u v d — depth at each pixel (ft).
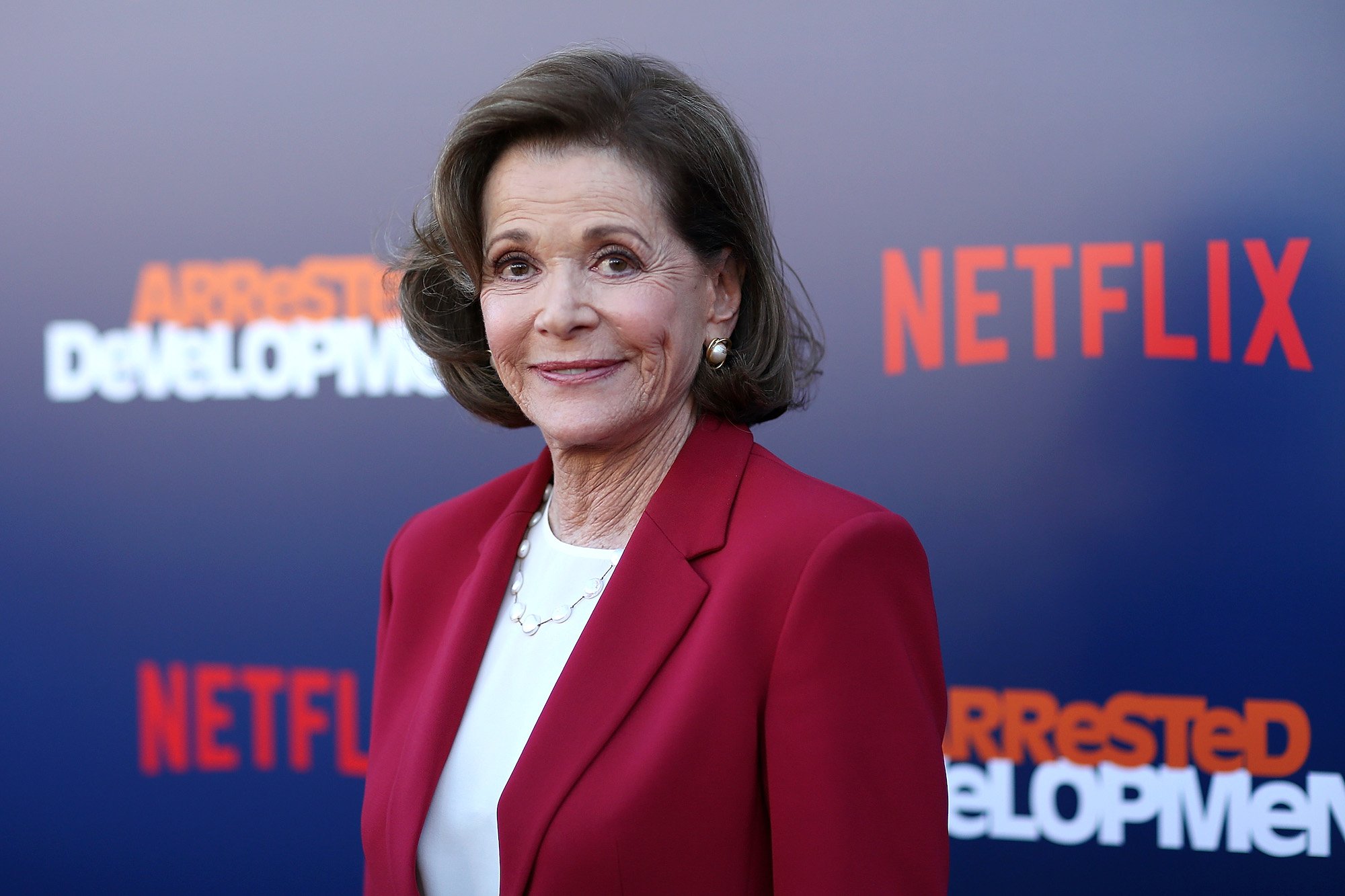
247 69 12.28
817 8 11.24
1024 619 11.03
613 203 5.21
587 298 5.32
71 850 12.77
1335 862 10.43
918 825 4.80
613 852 4.69
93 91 12.54
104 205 12.57
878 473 11.30
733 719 4.81
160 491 12.64
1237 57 10.38
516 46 11.78
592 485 5.85
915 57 11.07
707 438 5.73
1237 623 10.59
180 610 12.62
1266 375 10.46
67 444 12.70
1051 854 11.04
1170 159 10.55
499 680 5.68
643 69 5.41
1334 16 10.16
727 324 5.75
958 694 11.19
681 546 5.31
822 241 11.32
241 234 12.38
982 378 11.06
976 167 10.99
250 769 12.56
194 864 12.64
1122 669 10.85
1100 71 10.68
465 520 6.64
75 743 12.77
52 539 12.75
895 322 11.22
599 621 5.22
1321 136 10.23
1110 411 10.80
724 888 4.81
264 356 12.41
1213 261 10.52
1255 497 10.53
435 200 5.60
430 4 11.93
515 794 4.91
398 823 5.49
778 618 4.89
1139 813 10.84
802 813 4.70
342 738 12.41
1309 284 10.34
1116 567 10.84
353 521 12.34
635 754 4.84
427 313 6.54
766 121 11.37
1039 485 10.98
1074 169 10.77
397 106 12.03
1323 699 10.42
